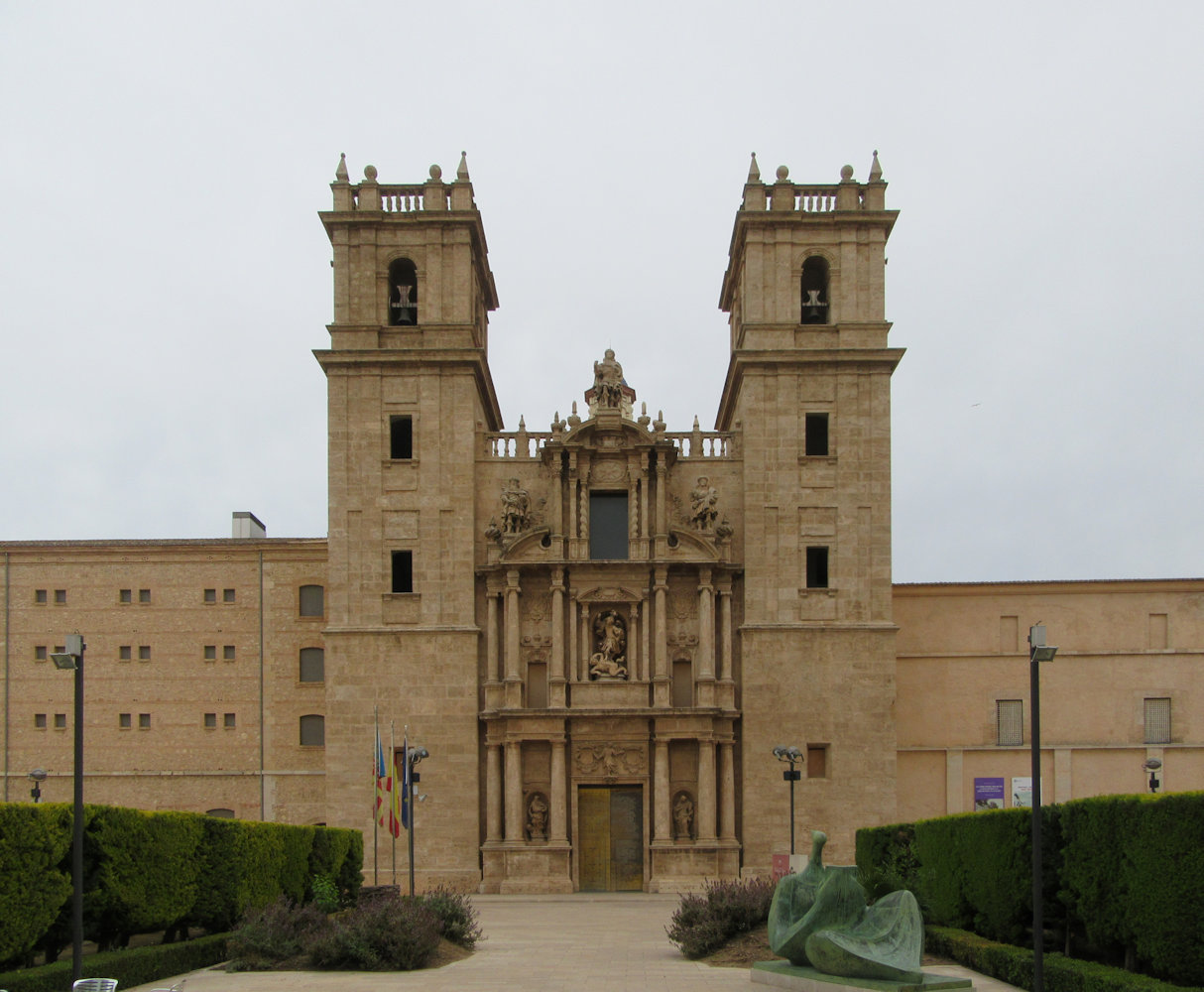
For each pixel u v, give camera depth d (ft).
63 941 103.91
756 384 214.69
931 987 87.97
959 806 220.43
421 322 217.56
